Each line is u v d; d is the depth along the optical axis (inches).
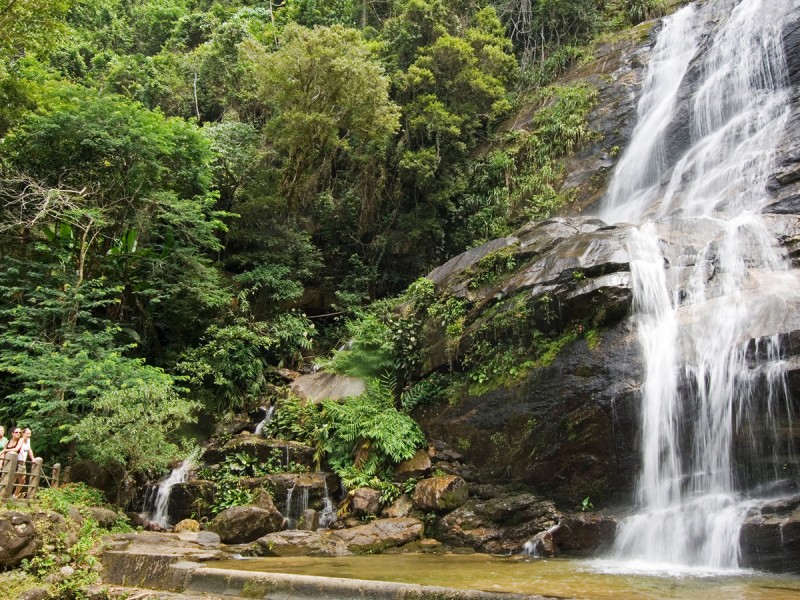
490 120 925.8
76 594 279.4
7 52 721.6
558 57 963.3
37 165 658.2
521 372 450.0
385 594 235.3
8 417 561.6
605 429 389.4
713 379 359.9
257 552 364.8
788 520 287.4
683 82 743.1
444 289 564.7
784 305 366.6
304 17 1263.5
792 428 327.3
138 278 673.0
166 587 291.7
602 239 470.3
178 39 1301.7
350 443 505.4
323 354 767.7
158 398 480.7
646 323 417.1
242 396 641.0
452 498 422.6
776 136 567.8
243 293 722.2
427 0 949.8
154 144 668.7
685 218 489.1
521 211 786.8
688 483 354.3
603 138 797.9
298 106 764.0
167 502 476.7
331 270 884.6
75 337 535.2
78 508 387.5
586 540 356.8
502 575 283.1
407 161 825.5
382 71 791.7
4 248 634.2
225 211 780.6
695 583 256.8
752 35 684.7
